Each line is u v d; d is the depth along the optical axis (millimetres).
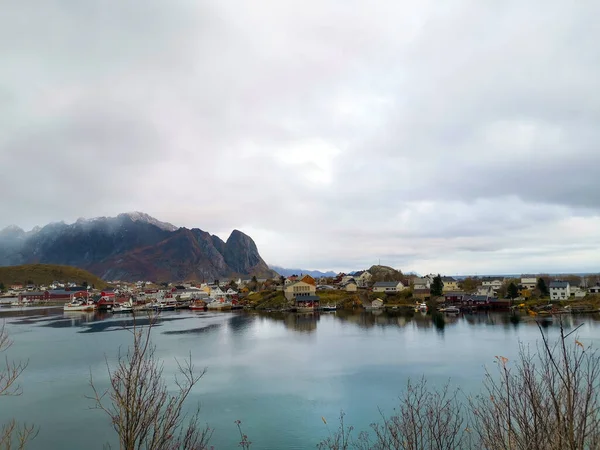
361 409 36875
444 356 58062
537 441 9125
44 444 30188
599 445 9367
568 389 8352
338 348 67312
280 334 85625
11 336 84000
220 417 35469
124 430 9812
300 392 42469
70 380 47062
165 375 49094
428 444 15695
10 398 40562
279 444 29859
